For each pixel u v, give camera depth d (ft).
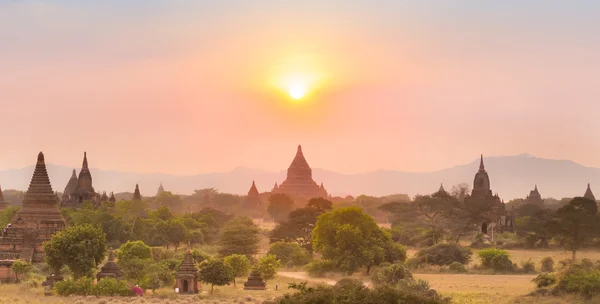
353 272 490.90
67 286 363.15
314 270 491.72
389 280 411.13
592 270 376.48
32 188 504.84
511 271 503.61
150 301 344.49
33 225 497.46
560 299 348.18
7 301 335.88
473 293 378.12
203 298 362.33
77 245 407.23
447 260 527.81
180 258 493.36
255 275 408.26
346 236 493.77
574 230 653.30
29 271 429.79
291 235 654.94
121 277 397.19
